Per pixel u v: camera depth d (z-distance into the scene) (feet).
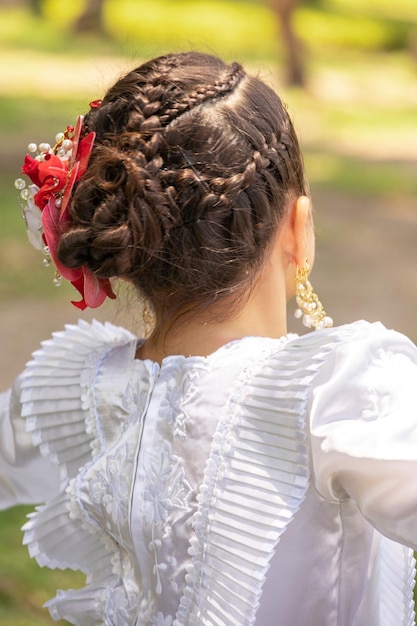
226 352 5.25
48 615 12.21
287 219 5.42
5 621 12.04
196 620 5.06
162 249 5.15
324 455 4.69
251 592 4.83
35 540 6.01
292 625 5.16
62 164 5.49
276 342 5.23
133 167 5.13
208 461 5.07
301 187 5.55
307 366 4.86
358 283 30.37
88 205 5.32
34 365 6.16
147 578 5.37
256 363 5.12
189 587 5.08
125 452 5.46
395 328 26.76
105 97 5.64
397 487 4.56
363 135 55.67
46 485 6.54
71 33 85.05
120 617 5.54
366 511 4.69
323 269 31.60
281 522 4.80
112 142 5.36
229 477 5.00
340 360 4.86
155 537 5.22
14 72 68.59
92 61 73.36
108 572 5.83
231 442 5.05
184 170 5.13
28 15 92.63
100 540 5.82
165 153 5.19
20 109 56.03
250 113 5.31
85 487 5.61
